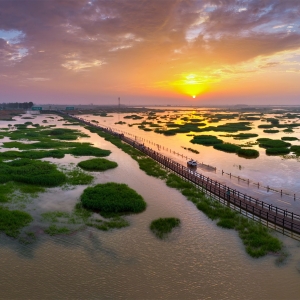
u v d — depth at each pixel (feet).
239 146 255.91
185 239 87.20
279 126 442.50
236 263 74.79
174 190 135.13
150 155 213.66
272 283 67.15
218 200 120.16
